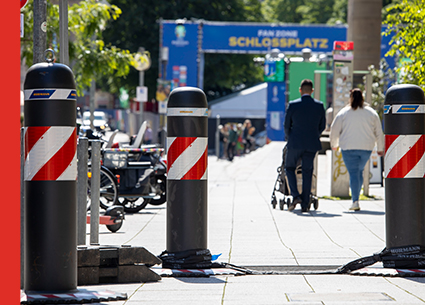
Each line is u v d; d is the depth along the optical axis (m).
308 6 187.00
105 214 26.36
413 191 18.23
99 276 17.17
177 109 18.38
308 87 33.22
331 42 115.69
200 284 16.97
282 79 117.88
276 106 121.69
